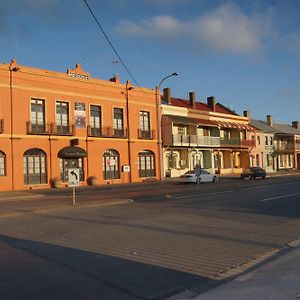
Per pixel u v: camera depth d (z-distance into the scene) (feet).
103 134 142.20
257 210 57.93
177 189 104.68
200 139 181.98
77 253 31.96
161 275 26.12
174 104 184.96
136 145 153.79
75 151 131.23
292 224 46.09
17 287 23.41
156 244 35.17
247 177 164.35
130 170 150.82
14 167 118.73
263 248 34.19
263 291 21.59
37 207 61.98
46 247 34.19
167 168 169.89
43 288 23.25
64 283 24.26
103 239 37.35
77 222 48.01
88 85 138.92
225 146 198.39
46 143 126.52
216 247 34.22
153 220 49.06
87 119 138.10
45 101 126.82
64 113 132.46
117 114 148.77
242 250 33.30
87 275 25.96
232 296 21.29
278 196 78.02
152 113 162.09
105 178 142.72
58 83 130.31
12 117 119.14
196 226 44.57
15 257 30.73
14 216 54.19
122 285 24.03
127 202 71.31
